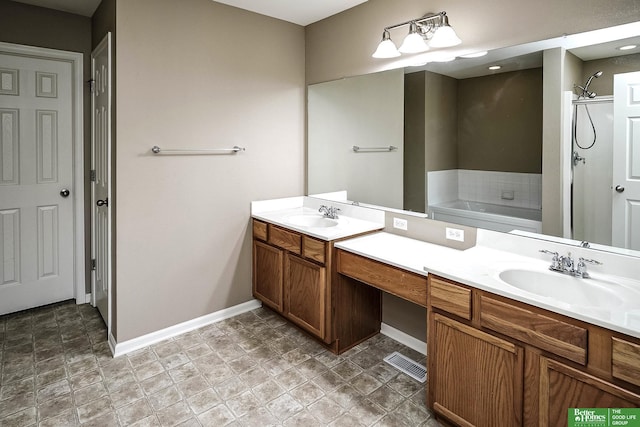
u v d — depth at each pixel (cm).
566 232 189
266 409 202
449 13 230
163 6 257
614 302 151
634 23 164
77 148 321
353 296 261
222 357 251
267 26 310
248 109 304
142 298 263
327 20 312
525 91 199
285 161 332
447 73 231
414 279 199
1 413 196
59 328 289
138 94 250
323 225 299
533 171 199
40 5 293
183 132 272
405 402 207
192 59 272
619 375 124
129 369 237
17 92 297
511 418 154
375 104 277
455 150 230
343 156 305
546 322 140
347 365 243
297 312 274
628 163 169
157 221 266
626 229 171
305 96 340
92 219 324
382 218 277
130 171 251
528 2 195
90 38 318
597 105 176
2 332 281
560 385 139
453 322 171
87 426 188
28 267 315
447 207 236
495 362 158
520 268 181
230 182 300
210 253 295
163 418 194
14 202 304
